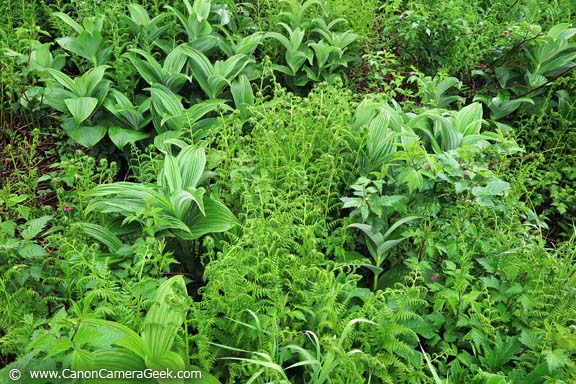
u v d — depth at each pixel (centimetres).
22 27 430
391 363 218
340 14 512
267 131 316
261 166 316
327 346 194
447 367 237
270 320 221
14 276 238
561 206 385
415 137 335
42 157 384
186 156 309
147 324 201
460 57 470
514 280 271
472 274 280
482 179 301
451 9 469
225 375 225
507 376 227
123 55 409
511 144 334
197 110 388
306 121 335
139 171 357
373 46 516
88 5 459
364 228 283
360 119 354
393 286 288
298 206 291
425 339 254
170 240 300
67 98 390
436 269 280
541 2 540
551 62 455
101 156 398
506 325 256
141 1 502
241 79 421
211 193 313
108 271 229
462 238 277
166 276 290
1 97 408
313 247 261
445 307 258
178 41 468
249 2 555
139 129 401
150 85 431
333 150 323
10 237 270
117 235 292
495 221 296
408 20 482
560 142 433
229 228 284
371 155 335
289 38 493
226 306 219
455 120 367
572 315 242
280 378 199
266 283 238
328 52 459
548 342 229
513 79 479
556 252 295
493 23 513
